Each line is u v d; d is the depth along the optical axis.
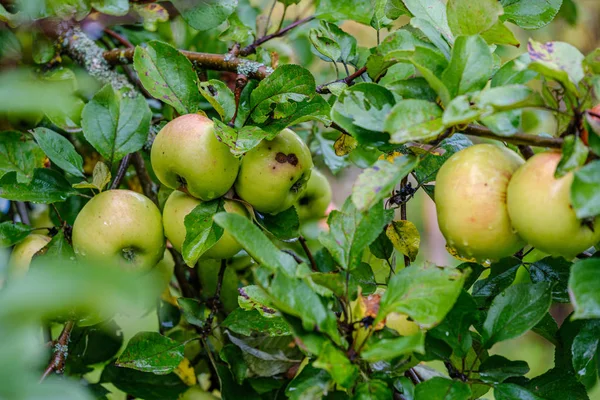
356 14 1.15
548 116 1.06
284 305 0.88
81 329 1.15
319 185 1.22
